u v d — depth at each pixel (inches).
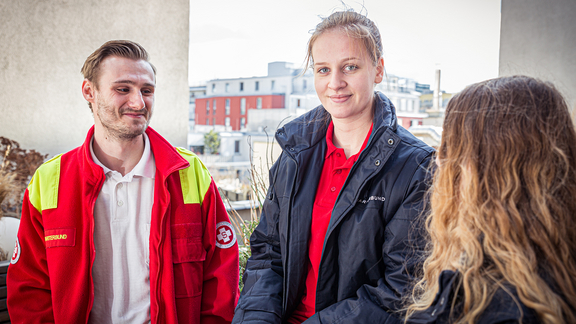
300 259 43.0
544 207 24.8
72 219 45.2
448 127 30.0
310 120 46.8
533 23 178.4
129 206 46.9
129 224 46.8
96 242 45.6
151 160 49.1
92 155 46.3
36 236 46.4
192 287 47.7
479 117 27.8
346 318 37.0
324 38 41.4
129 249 46.6
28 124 124.2
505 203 25.8
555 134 25.9
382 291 37.4
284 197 44.8
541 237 24.6
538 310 22.2
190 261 47.8
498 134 26.7
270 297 43.7
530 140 26.0
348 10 43.7
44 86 126.3
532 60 178.4
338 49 40.5
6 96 120.9
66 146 130.5
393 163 39.1
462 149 28.5
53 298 44.1
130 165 48.2
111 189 46.3
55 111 128.3
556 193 25.4
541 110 26.4
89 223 44.8
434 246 31.1
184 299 47.2
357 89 41.0
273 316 42.4
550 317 21.8
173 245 47.4
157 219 46.8
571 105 29.0
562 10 170.4
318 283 40.9
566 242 24.8
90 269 44.3
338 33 40.7
